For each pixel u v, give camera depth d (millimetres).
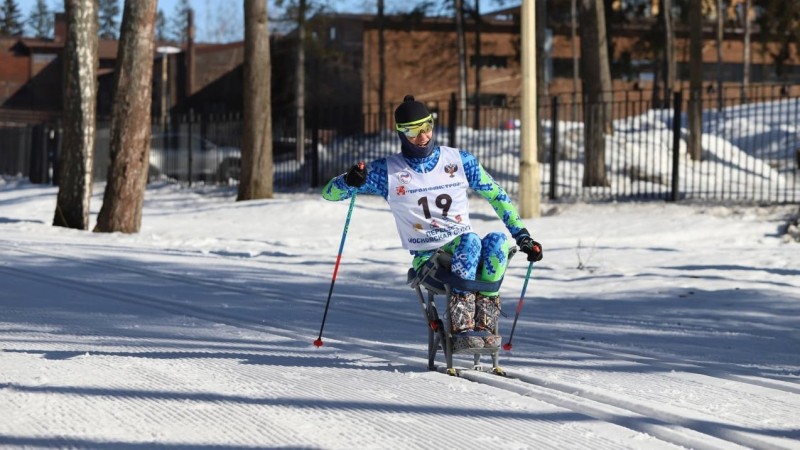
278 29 144125
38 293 28828
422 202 16734
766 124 97625
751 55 153625
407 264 38188
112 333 21484
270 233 53750
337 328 22938
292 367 17594
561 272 35812
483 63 152250
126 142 54781
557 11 139250
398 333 22234
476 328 16734
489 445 12258
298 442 12336
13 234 52281
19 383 15844
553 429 13078
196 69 165875
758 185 73312
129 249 44438
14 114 171750
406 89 147500
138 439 12453
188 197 79812
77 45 56062
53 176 98938
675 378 17047
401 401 14703
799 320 25609
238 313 25328
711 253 40812
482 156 83938
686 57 152125
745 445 12734
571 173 77188
